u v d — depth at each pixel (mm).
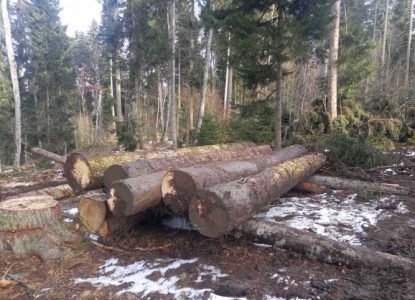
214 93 18438
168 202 3750
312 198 5695
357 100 11570
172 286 2926
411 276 2713
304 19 6953
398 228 3850
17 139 14414
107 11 18594
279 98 8039
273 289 2723
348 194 5723
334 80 10117
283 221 4348
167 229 4379
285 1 7156
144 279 3107
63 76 22188
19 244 3615
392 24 23641
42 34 21562
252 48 6941
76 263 3518
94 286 3041
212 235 3186
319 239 3291
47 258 3568
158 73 15812
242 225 3779
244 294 2695
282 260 3279
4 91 18688
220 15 7898
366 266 2949
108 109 28391
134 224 4395
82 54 32031
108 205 3854
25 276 3287
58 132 18766
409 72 20969
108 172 4434
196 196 3271
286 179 4789
